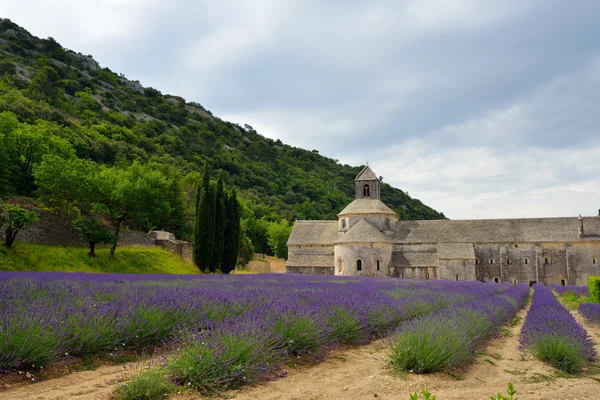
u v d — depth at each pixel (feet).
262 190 462.60
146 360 27.45
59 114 299.58
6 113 188.14
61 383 22.39
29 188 174.60
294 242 218.59
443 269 193.26
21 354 22.80
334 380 25.80
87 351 27.17
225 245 170.81
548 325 39.40
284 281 96.73
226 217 172.45
